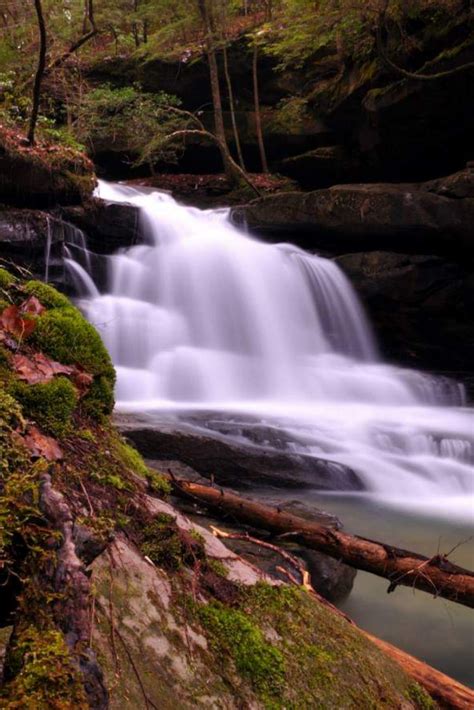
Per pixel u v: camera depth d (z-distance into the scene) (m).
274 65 19.34
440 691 2.86
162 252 13.55
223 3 19.03
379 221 13.10
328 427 9.23
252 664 1.89
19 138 12.52
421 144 15.09
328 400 12.63
